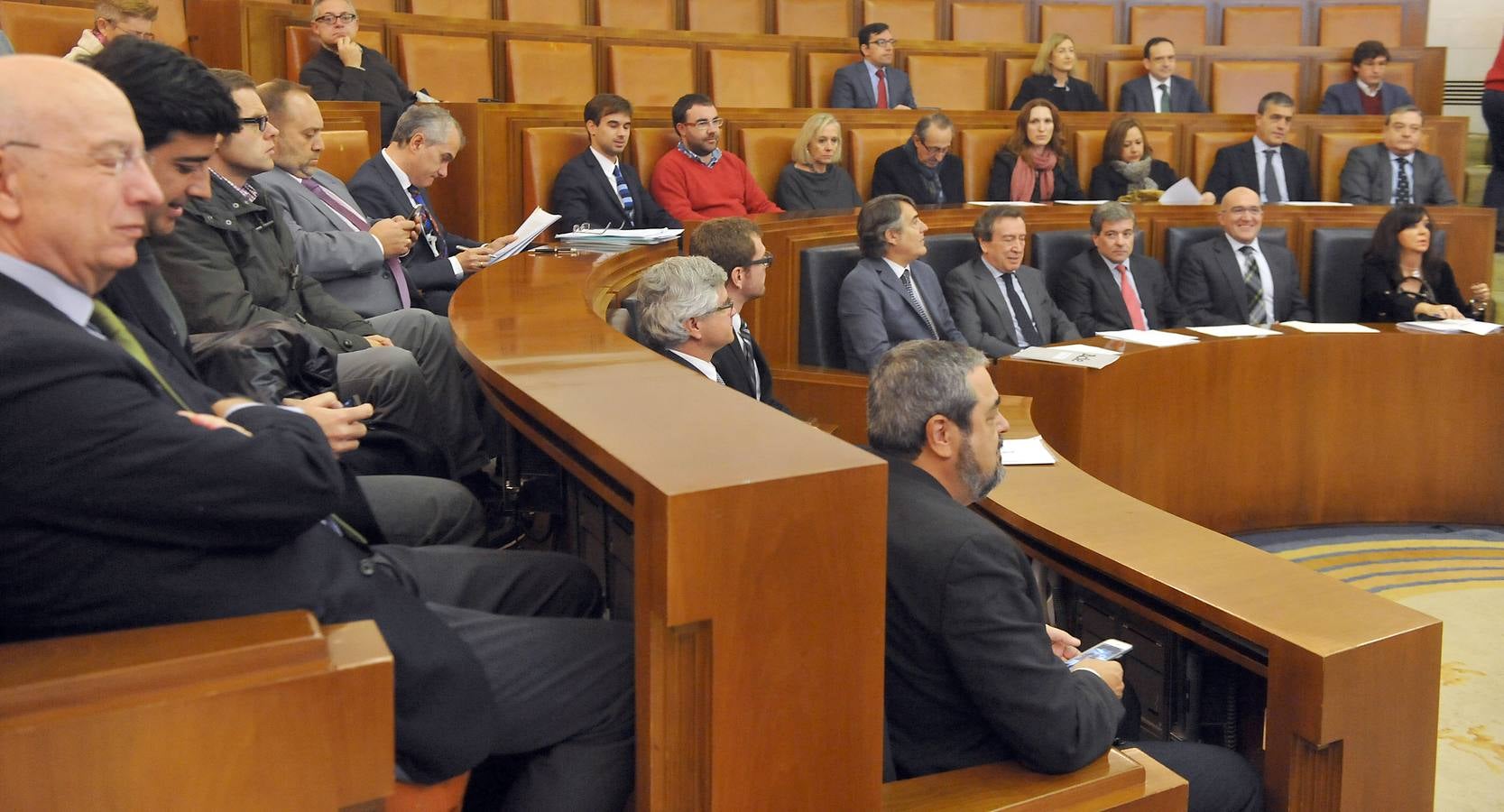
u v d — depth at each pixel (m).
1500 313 6.33
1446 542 4.24
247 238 2.29
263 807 1.00
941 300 4.11
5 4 3.79
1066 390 3.62
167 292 1.57
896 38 6.97
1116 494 2.36
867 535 1.22
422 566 1.63
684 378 1.56
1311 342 4.22
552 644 1.35
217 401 1.25
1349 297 5.21
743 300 3.08
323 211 2.96
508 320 2.03
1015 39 7.18
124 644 1.00
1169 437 3.96
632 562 1.50
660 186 4.78
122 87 1.38
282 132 2.92
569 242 3.62
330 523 1.37
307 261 2.77
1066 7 7.40
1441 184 6.05
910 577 1.59
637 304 2.60
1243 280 4.91
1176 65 7.00
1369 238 5.23
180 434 1.07
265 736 0.99
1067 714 1.54
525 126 4.49
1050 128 5.65
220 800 0.98
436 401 2.56
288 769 1.00
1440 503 4.39
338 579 1.22
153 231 1.46
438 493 1.98
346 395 2.21
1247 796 1.84
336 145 3.82
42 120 1.08
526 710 1.31
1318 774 1.80
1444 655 3.32
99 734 0.94
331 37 4.34
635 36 5.57
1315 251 5.23
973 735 1.63
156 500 1.06
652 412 1.38
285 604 1.15
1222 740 2.12
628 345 1.79
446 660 1.22
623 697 1.35
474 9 5.93
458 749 1.20
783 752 1.21
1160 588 1.96
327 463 1.16
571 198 4.41
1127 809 1.57
